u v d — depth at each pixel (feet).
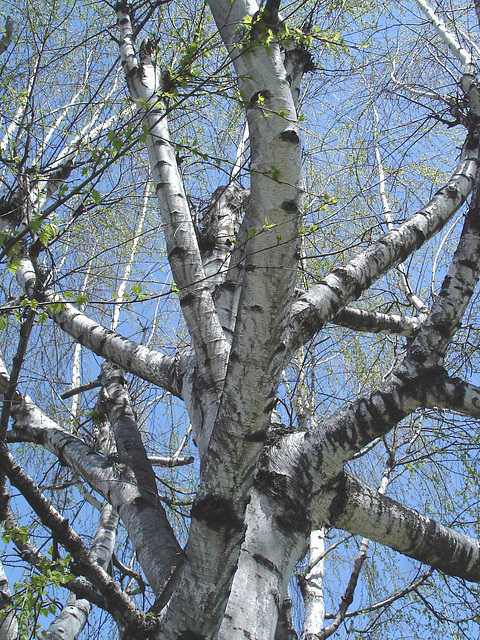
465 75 13.39
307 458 8.21
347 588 12.60
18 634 7.22
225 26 7.35
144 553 8.02
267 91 6.95
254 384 6.42
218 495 6.36
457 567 8.72
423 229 10.83
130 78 10.19
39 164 11.75
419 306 13.83
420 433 16.07
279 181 6.57
